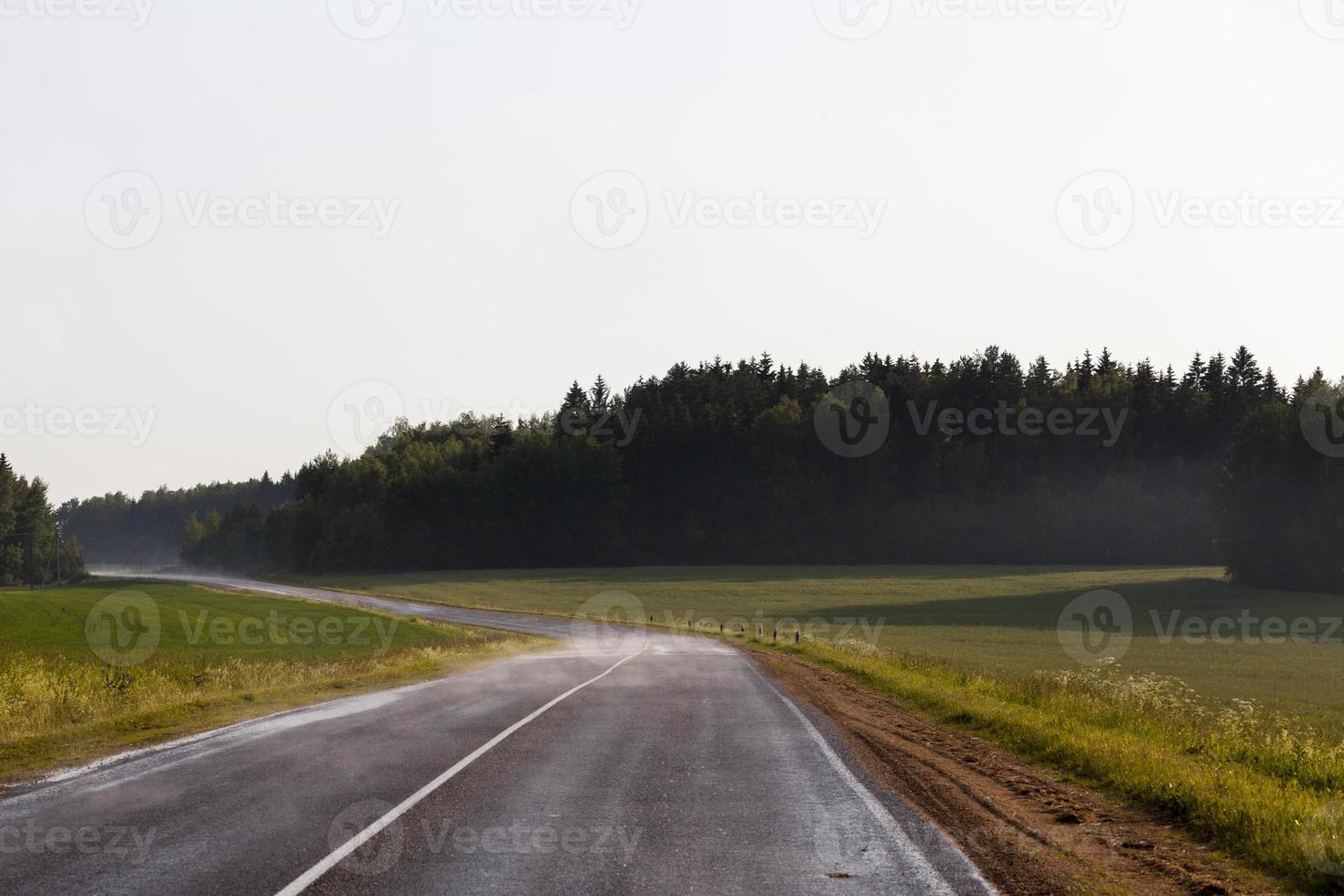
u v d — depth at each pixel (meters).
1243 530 111.56
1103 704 21.36
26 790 11.10
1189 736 17.22
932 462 158.50
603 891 7.54
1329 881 7.92
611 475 165.25
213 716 18.56
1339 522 105.12
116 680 22.92
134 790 11.12
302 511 175.50
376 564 161.38
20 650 33.69
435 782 11.73
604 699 22.16
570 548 162.38
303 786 11.38
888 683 27.58
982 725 18.61
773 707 20.84
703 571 142.75
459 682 27.55
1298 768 13.88
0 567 172.12
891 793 11.46
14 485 180.25
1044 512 151.50
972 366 166.38
